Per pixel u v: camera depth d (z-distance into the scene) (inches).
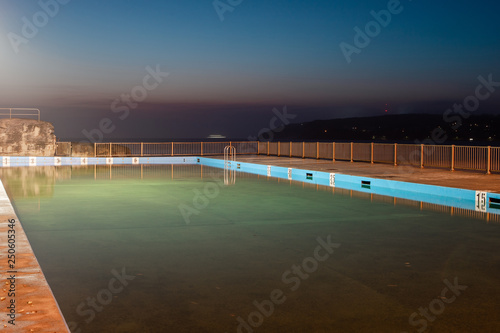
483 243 318.3
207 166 1148.5
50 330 152.9
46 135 1380.4
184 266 262.1
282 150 1354.6
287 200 537.0
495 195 503.8
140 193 604.7
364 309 195.5
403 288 222.4
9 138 1343.5
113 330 175.9
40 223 396.5
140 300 207.3
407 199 544.4
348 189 647.1
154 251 297.3
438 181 642.8
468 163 808.9
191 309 196.7
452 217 423.2
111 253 292.2
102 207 486.6
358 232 357.1
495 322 181.5
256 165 999.0
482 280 234.8
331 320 184.2
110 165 1167.6
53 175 868.6
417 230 364.2
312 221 404.2
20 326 155.7
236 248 305.1
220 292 217.6
